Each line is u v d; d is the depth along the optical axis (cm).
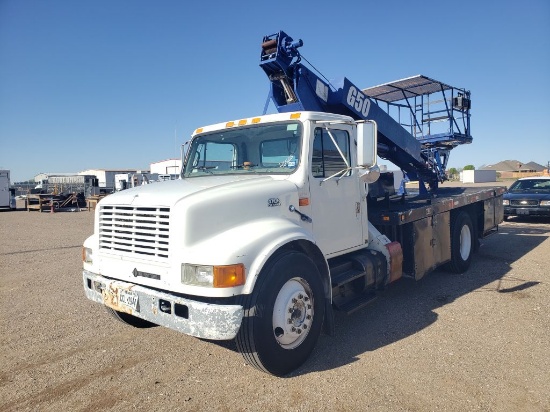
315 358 411
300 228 397
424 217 610
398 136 721
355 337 460
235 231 362
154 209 367
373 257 506
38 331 505
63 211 2795
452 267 715
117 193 424
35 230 1622
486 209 862
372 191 641
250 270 341
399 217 541
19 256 1027
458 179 5853
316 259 416
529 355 404
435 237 641
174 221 347
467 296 593
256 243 350
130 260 381
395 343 441
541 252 878
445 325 486
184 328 339
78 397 352
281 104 598
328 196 456
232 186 390
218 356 423
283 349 366
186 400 342
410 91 1048
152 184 443
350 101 598
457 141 1052
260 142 464
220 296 327
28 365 414
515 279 674
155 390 360
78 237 1388
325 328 423
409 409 320
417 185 934
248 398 342
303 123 435
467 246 759
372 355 414
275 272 357
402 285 661
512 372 372
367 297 486
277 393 348
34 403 345
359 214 505
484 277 695
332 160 468
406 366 389
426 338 451
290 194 413
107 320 539
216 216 358
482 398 332
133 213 381
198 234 347
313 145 443
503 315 512
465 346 428
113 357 427
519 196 1377
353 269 488
